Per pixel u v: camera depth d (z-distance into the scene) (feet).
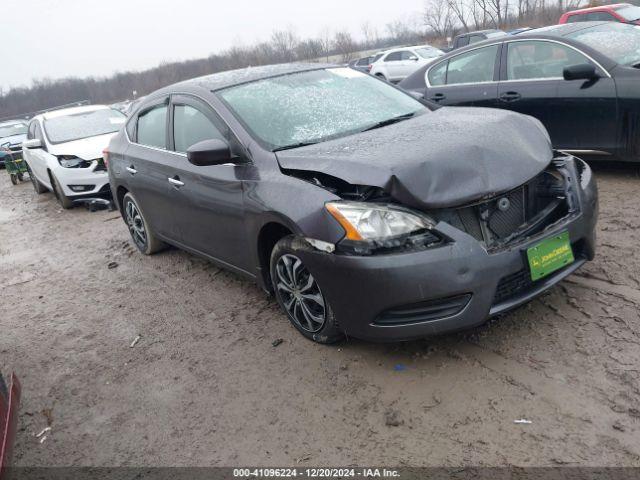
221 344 12.40
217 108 13.11
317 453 8.77
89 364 12.68
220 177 12.51
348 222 9.42
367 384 10.07
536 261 9.69
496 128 10.89
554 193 10.77
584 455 7.84
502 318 11.23
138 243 19.34
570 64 18.35
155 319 14.25
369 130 12.22
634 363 9.39
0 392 8.05
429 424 8.90
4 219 30.91
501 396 9.18
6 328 15.48
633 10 48.21
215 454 9.17
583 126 18.07
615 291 11.54
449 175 9.52
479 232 9.76
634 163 19.38
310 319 11.20
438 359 10.35
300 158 10.96
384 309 9.41
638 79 16.76
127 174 17.40
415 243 9.19
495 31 63.21
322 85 14.06
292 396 10.17
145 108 16.97
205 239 14.19
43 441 10.32
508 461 7.97
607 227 14.82
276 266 11.47
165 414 10.40
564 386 9.16
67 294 17.25
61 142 29.78
